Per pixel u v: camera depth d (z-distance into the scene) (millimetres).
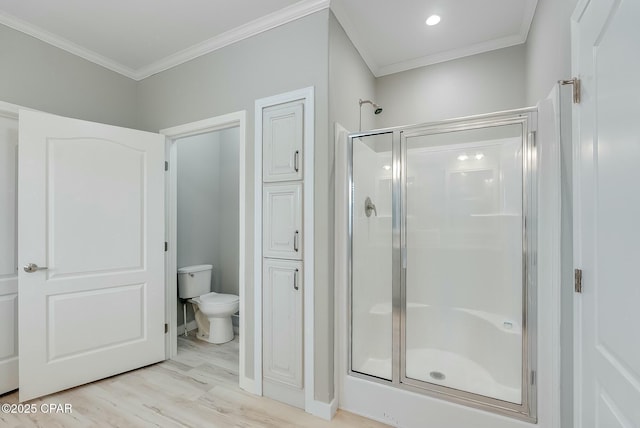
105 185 2287
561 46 1388
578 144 1152
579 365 1147
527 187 1601
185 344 2988
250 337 2123
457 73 2602
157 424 1749
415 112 2744
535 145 1584
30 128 1997
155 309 2514
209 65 2357
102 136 2283
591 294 1044
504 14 2090
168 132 2592
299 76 1950
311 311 1889
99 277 2248
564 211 1344
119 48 2414
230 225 3660
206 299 3064
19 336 1933
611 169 900
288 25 1998
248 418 1818
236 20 2076
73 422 1759
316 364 1869
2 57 2051
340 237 1973
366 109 2590
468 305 2096
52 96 2287
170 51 2453
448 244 2148
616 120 869
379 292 2082
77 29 2182
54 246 2072
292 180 1965
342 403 1940
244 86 2178
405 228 2066
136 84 2822
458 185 2088
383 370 1963
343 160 1999
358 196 2070
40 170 2027
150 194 2506
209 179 3625
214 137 3709
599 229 987
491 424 1593
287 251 1973
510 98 2420
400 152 2029
